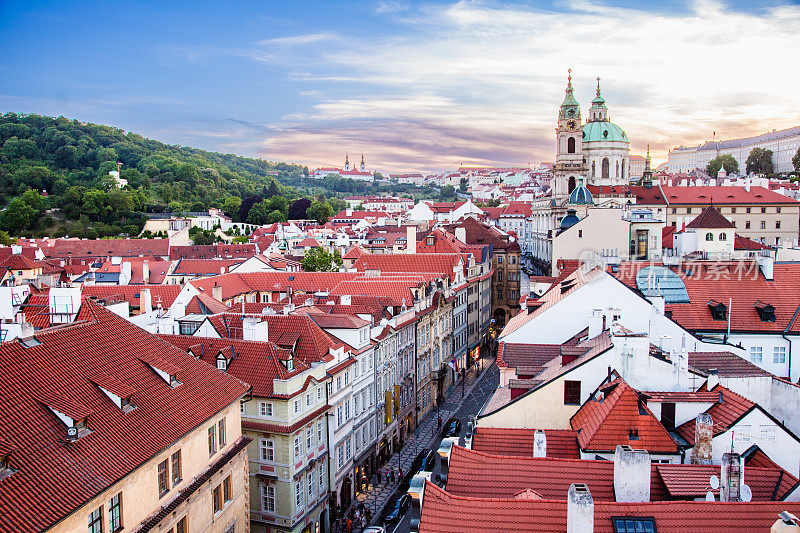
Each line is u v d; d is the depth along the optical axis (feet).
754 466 125.29
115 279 529.86
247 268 485.15
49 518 105.81
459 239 566.36
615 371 156.66
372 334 278.87
